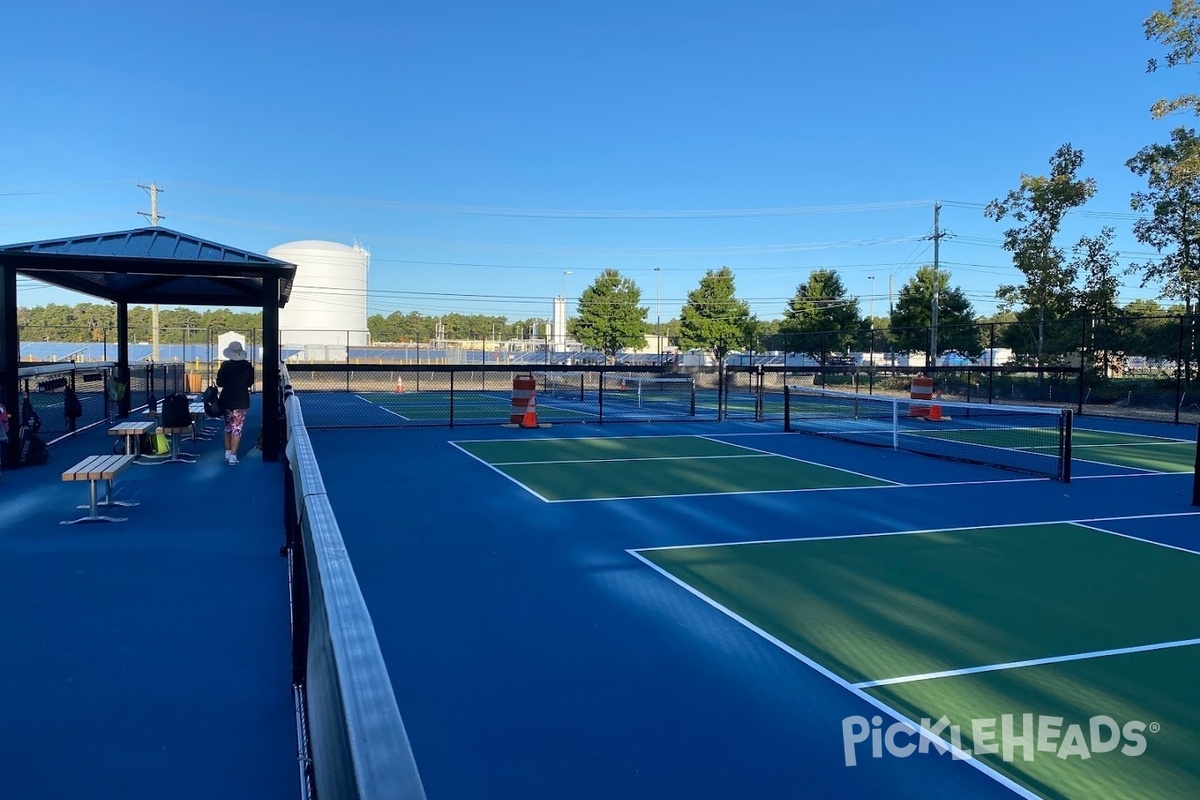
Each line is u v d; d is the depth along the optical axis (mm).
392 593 6414
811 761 3873
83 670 4809
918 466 14125
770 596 6465
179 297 19516
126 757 3828
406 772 1296
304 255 55906
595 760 3854
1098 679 4902
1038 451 16562
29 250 11625
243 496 10070
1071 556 7926
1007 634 5668
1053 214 33062
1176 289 30281
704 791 3605
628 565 7355
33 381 24875
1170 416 26094
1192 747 4066
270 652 5129
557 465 13758
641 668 4957
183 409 12844
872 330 39781
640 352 66312
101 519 8586
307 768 3389
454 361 51625
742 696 4578
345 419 23000
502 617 5871
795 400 33219
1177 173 27875
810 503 10562
